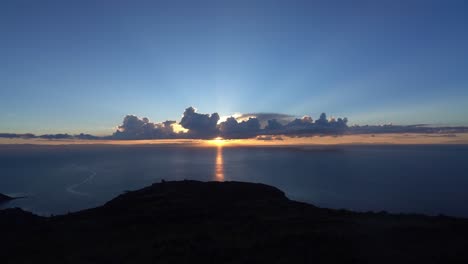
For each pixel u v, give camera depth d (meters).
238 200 42.47
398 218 23.19
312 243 15.51
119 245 18.69
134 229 24.50
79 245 19.67
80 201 109.81
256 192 49.88
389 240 15.77
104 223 28.36
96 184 152.75
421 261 12.59
